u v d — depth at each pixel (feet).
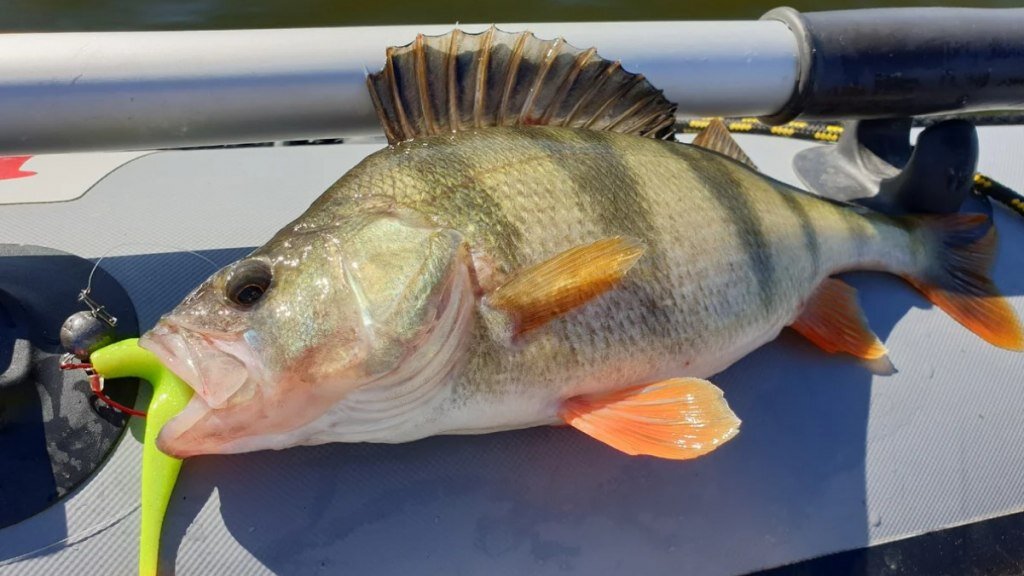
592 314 0.87
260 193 1.26
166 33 0.95
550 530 0.89
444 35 0.95
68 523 0.83
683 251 0.94
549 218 0.88
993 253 1.25
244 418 0.77
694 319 0.95
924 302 1.23
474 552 0.87
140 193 1.21
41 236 1.09
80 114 0.91
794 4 3.20
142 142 0.98
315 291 0.78
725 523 0.93
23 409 0.86
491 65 0.97
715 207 0.99
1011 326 1.18
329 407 0.80
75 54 0.90
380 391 0.80
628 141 1.00
